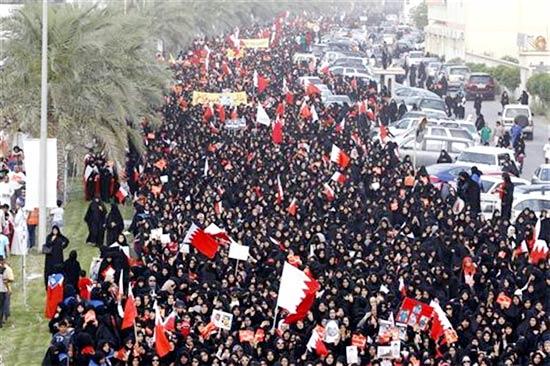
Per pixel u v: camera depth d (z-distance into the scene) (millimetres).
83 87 56750
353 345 33094
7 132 58031
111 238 50219
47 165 50188
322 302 34875
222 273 39656
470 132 74188
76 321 34062
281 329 33875
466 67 122250
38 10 56344
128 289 36094
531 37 117000
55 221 51594
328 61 123312
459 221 47531
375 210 49281
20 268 48156
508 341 34938
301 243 43125
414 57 139750
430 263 41594
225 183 54000
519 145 74625
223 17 154750
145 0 111250
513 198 55156
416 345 33844
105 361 32906
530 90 106938
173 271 39406
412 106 93688
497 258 42156
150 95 67188
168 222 45406
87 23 57000
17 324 41281
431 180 57906
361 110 81312
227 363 31391
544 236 46688
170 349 32375
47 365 34125
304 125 72938
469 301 37469
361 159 62062
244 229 44562
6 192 52000
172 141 66375
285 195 51344
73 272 39812
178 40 116062
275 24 178250
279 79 104188
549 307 38312
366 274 39125
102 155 60906
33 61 56312
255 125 73688
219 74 104188
